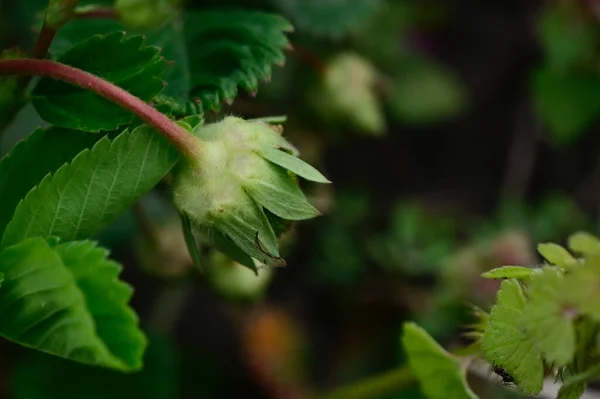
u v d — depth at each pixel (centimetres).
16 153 22
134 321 20
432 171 40
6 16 29
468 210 39
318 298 37
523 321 20
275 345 34
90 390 29
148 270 29
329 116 29
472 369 25
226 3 26
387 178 39
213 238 22
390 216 38
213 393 33
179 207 22
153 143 21
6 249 20
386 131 37
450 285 32
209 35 24
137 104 21
